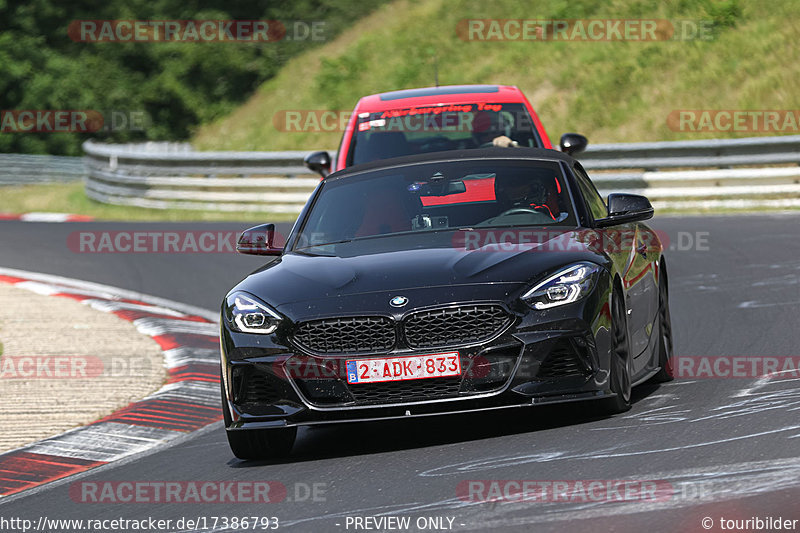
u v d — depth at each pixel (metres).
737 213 58.12
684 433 18.83
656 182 64.94
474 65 108.00
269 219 73.94
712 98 84.25
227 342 21.12
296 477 19.55
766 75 83.69
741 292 36.44
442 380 19.98
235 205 78.38
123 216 82.75
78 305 47.56
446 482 17.39
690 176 63.94
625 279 22.39
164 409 28.80
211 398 30.06
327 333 20.38
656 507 14.58
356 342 20.25
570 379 20.06
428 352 19.94
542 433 20.23
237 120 126.56
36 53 155.50
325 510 16.78
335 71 118.56
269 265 23.38
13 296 50.78
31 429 27.12
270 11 150.00
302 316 20.52
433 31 117.94
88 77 154.38
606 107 88.94
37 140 153.12
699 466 16.48
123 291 51.06
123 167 88.12
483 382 19.88
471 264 21.03
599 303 20.44
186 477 21.08
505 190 24.30
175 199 81.88
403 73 112.62
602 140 85.69
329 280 21.31
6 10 158.88
